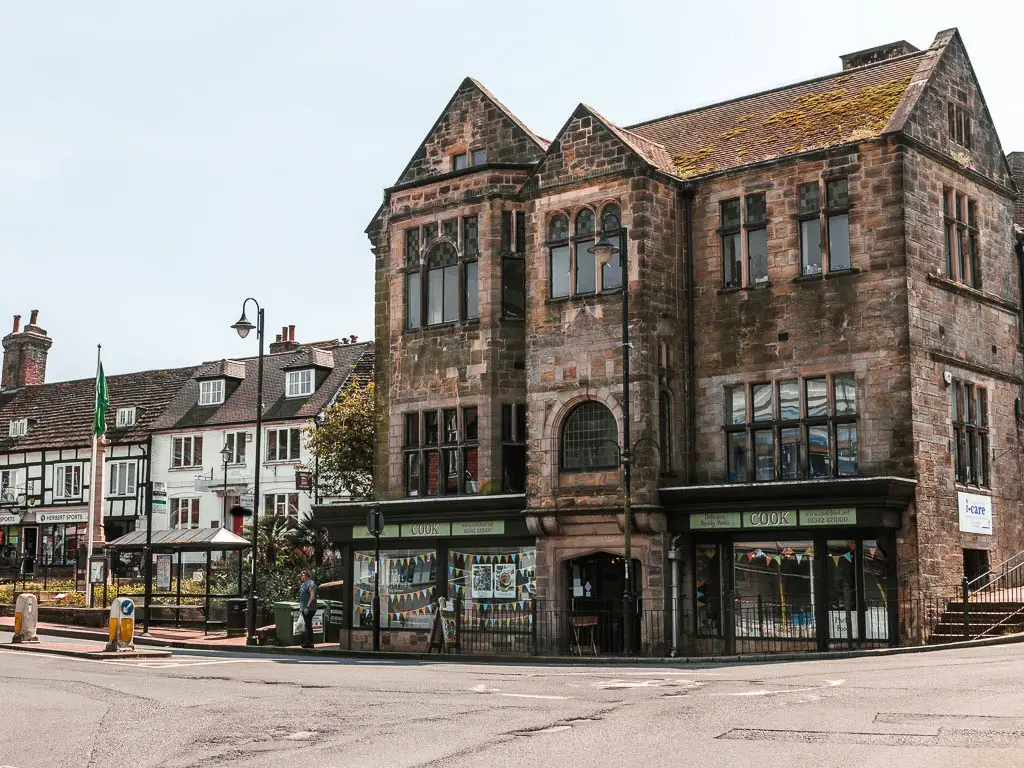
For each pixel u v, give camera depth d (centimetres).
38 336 7138
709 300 2752
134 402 6306
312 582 2902
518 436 2914
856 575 2433
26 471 6594
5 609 3681
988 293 2816
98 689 1814
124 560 5131
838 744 1113
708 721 1287
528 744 1179
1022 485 2862
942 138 2702
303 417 5506
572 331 2741
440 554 2902
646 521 2559
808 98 2909
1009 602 2402
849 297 2562
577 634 2666
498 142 3077
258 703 1603
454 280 3012
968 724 1183
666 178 2748
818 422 2581
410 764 1091
